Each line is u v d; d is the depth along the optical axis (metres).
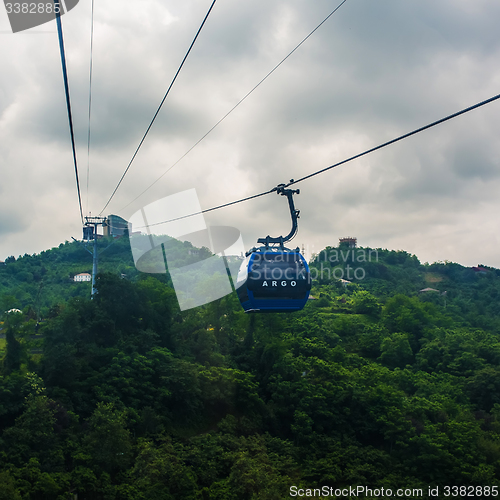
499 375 82.31
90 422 53.47
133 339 68.50
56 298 125.06
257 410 68.31
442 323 126.12
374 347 106.69
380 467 58.47
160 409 62.25
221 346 83.56
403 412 66.75
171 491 48.84
